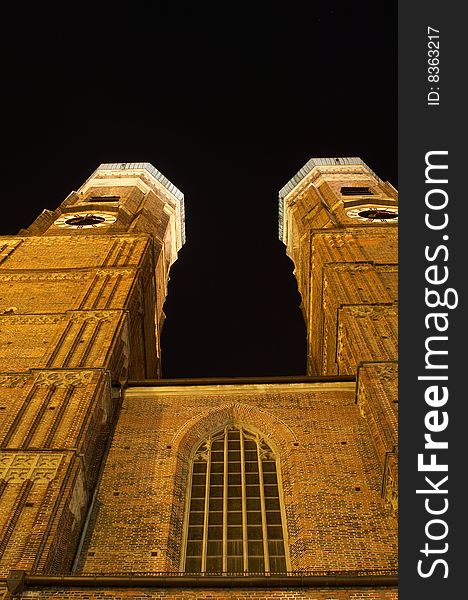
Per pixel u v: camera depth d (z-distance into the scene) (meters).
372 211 53.19
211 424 27.88
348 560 20.17
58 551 19.06
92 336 30.36
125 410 28.66
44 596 16.52
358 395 27.47
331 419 27.53
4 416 24.36
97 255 42.41
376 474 24.06
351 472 24.25
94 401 24.88
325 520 21.89
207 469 25.75
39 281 38.38
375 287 35.78
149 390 29.72
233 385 29.86
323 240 44.84
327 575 16.88
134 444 26.33
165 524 22.06
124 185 64.38
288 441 26.25
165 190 67.56
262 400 29.08
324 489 23.39
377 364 27.25
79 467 21.72
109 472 24.72
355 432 26.58
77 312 32.75
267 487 24.62
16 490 20.09
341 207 54.25
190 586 16.73
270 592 16.56
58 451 21.69
